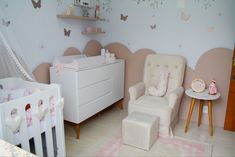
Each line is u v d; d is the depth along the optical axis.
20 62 2.06
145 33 3.32
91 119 3.24
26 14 2.38
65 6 2.90
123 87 3.62
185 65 3.11
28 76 2.08
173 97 2.62
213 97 2.63
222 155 2.34
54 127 2.08
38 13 2.52
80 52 3.30
